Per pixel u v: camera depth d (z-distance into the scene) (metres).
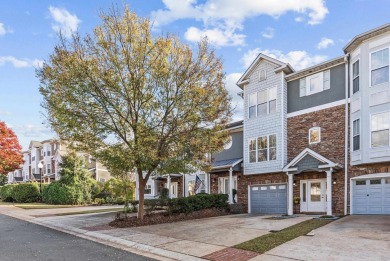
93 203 29.61
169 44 13.30
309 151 17.02
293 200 18.36
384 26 14.59
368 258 7.50
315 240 9.69
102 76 12.58
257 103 20.83
